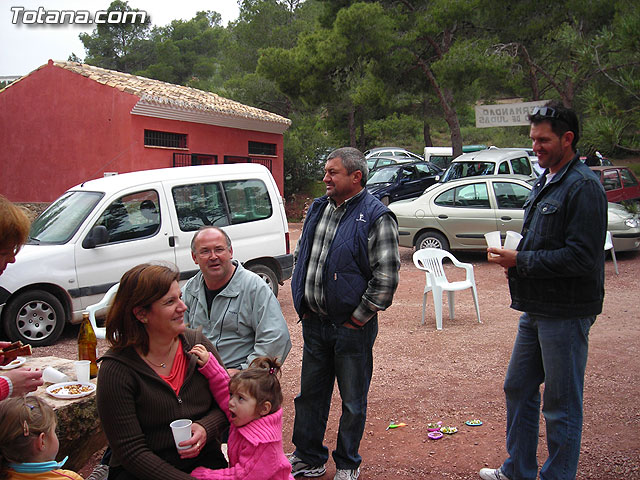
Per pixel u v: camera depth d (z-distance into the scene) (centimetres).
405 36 1970
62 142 1725
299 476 418
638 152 475
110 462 279
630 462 418
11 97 1767
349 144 3631
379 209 382
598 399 538
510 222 1223
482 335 762
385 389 588
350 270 382
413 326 825
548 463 344
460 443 461
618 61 537
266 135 2234
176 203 833
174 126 1783
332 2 2241
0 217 265
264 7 3516
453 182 1298
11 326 734
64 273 754
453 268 1240
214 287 385
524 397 372
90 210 782
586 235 320
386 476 414
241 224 877
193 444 269
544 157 339
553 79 1778
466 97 2242
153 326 270
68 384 379
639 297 934
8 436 256
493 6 1775
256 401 280
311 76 2056
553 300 336
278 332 374
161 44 5984
